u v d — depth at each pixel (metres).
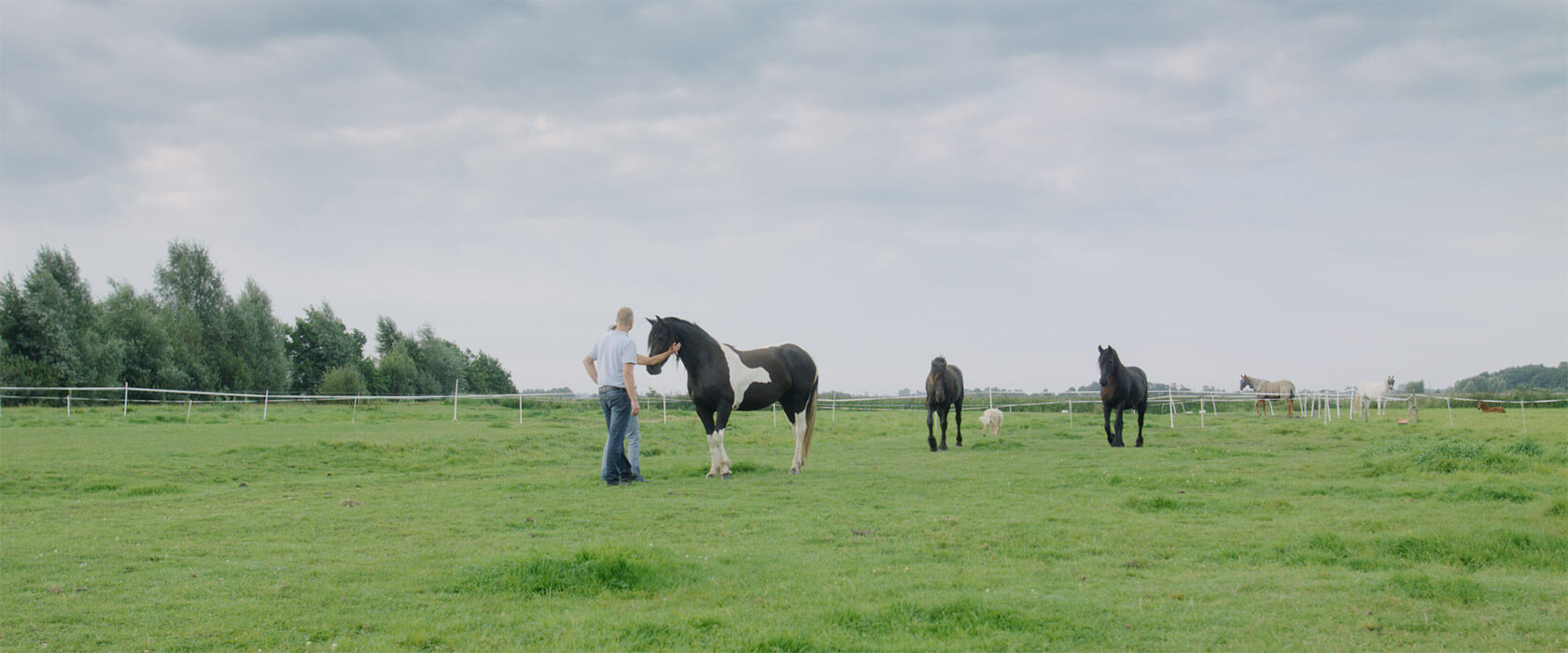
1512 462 10.82
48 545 6.40
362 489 9.85
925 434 20.02
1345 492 9.13
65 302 36.91
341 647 4.03
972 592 4.89
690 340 10.72
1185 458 13.25
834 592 5.03
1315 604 4.71
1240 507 8.07
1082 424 22.25
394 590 5.07
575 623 4.39
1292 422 23.00
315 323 53.56
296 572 5.54
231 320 46.12
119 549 6.28
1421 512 7.71
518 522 7.46
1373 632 4.22
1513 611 4.53
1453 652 3.90
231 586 5.17
